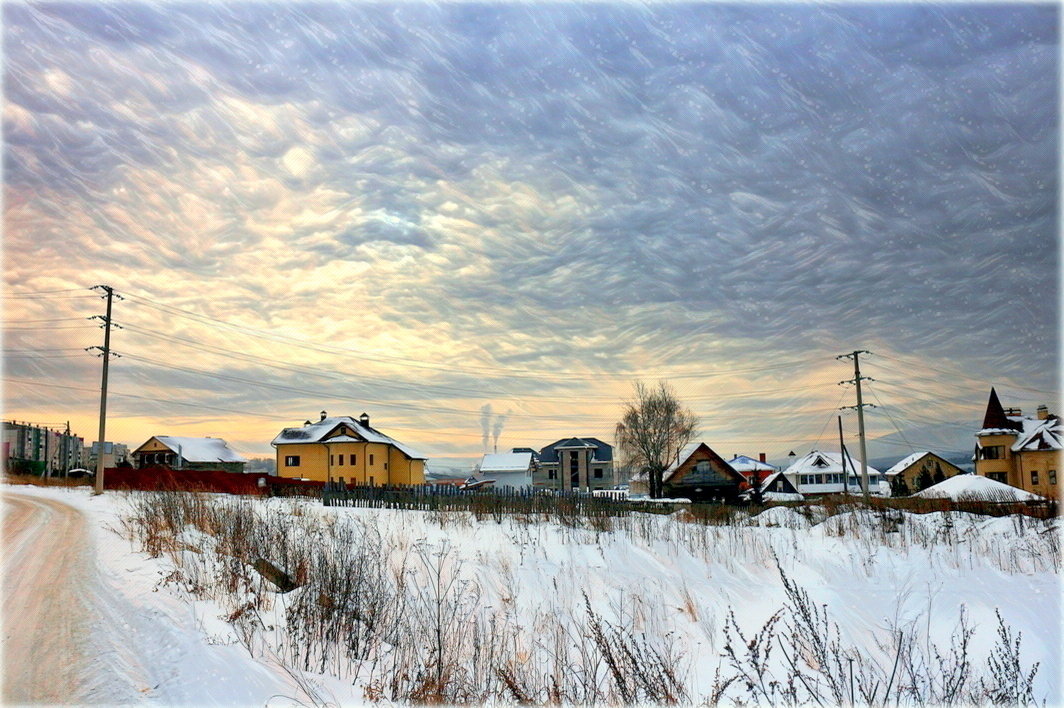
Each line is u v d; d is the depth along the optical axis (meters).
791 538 22.56
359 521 21.39
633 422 69.38
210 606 10.32
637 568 17.84
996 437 72.69
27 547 16.19
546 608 14.25
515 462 94.81
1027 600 14.58
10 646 8.50
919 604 14.81
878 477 92.94
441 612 12.34
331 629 10.17
